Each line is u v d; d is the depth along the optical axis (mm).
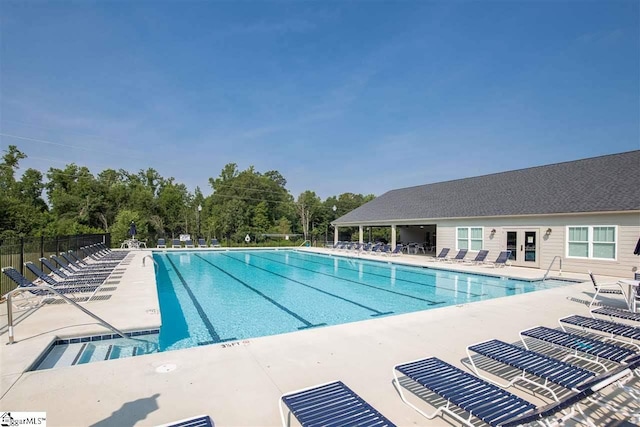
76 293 9031
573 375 3523
